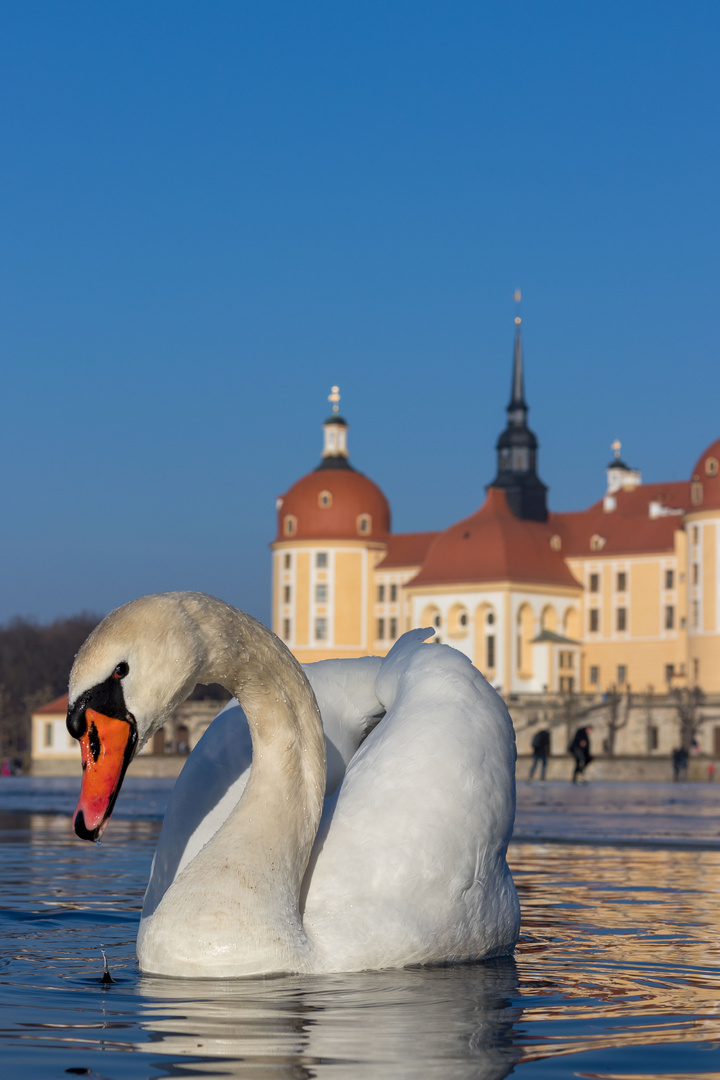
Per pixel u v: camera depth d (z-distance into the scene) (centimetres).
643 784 6250
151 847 1566
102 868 1291
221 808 658
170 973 586
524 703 11512
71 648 17325
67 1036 505
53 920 889
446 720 665
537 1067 457
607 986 620
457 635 12800
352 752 733
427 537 14038
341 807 647
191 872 599
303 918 612
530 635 12750
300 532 14162
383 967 616
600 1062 465
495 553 12769
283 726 606
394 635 13962
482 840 651
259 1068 455
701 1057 474
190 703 12544
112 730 539
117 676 542
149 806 2616
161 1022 524
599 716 11319
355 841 634
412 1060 466
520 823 2180
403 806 640
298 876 607
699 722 10788
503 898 675
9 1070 454
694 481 12094
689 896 1062
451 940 639
